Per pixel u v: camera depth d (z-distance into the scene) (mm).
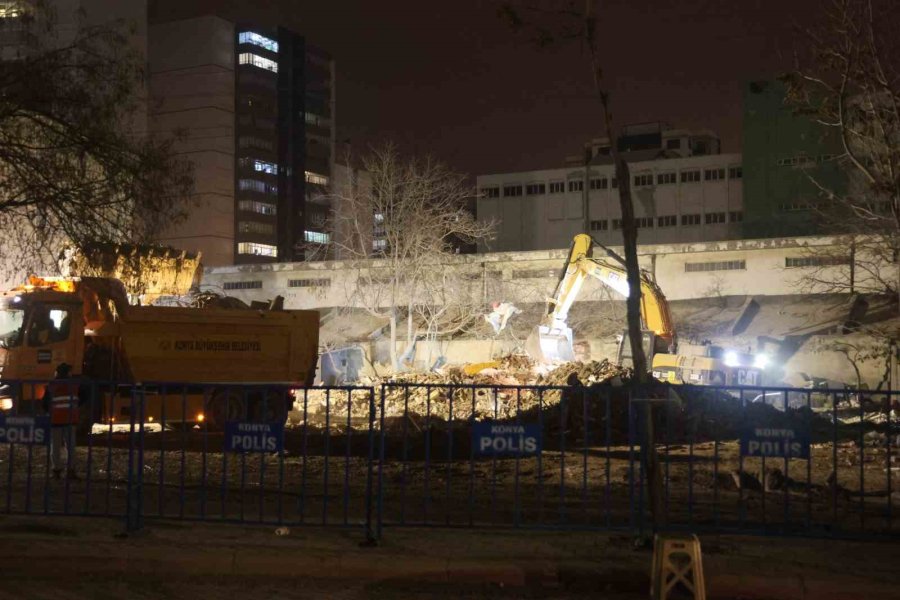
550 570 8180
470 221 53500
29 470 10156
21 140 20625
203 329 23859
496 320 43438
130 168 21047
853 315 46531
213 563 8422
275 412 24438
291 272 61781
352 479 14797
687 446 19250
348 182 60000
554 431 22266
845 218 38281
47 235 21266
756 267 52406
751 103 83938
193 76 99125
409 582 8219
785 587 7770
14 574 8383
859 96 15914
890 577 7918
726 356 35438
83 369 22266
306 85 109938
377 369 51656
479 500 12633
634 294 9234
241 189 101750
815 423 24125
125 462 16625
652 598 7266
